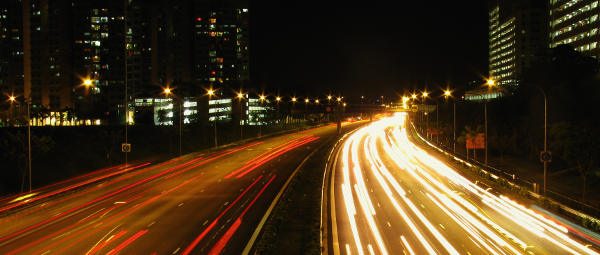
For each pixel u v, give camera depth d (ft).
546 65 344.90
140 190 172.86
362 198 148.66
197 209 134.10
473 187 171.73
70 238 103.76
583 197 167.02
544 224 113.29
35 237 105.60
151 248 94.32
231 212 128.77
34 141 222.07
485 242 96.94
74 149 283.38
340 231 106.63
